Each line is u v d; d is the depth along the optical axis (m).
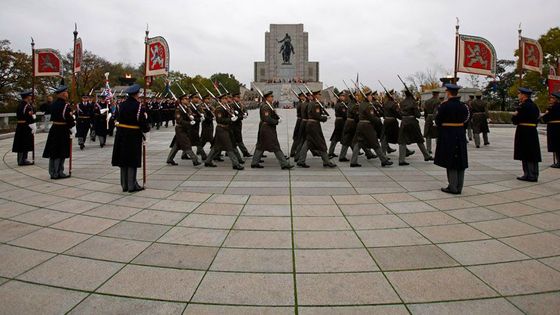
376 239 4.97
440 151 7.23
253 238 5.01
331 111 48.44
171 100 25.33
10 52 32.16
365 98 10.16
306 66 77.31
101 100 18.56
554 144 9.78
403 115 10.44
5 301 3.50
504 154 12.52
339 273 4.04
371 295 3.61
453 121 7.12
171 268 4.16
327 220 5.71
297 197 6.99
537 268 4.14
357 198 6.92
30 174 9.10
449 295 3.61
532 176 8.27
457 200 6.79
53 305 3.45
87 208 6.30
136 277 3.96
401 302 3.49
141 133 7.42
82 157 11.98
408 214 5.99
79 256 4.46
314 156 11.80
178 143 10.30
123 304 3.47
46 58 12.96
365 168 9.95
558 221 5.64
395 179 8.54
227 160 11.34
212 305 3.44
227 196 7.06
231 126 10.52
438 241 4.90
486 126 14.74
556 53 32.22
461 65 9.14
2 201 6.71
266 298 3.56
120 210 6.19
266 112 9.72
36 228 5.36
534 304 3.45
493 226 5.44
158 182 8.24
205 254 4.52
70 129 8.73
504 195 7.12
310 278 3.94
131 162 7.23
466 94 28.80
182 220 5.71
